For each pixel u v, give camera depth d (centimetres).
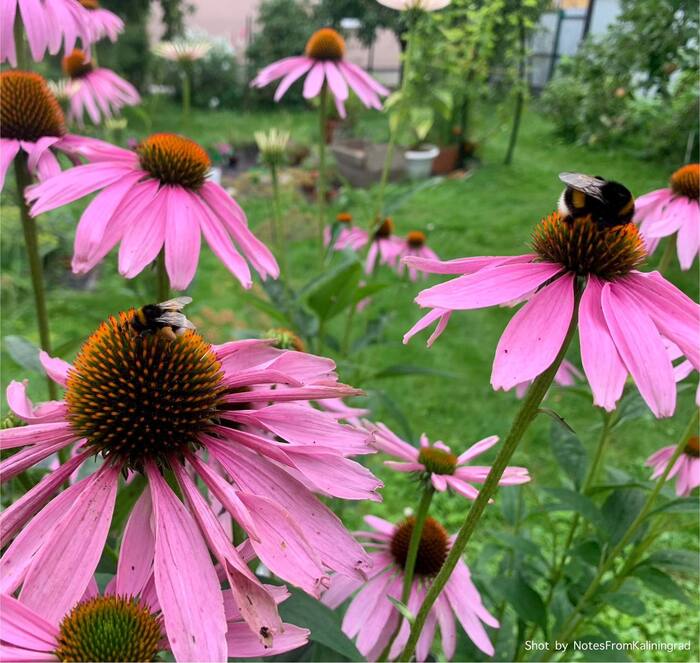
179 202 26
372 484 15
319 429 16
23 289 85
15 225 75
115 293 90
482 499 17
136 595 14
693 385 26
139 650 13
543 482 61
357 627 24
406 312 91
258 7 246
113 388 15
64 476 15
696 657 48
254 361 19
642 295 17
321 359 19
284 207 126
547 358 15
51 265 88
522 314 16
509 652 33
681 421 70
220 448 16
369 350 83
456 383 78
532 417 16
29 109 29
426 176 153
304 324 41
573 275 17
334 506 37
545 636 30
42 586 13
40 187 26
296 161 166
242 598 13
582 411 73
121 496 21
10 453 18
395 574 25
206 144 173
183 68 51
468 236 116
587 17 203
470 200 137
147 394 15
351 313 44
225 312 73
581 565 33
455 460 24
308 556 14
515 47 142
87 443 16
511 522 35
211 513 14
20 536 14
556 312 16
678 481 31
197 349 16
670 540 55
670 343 19
